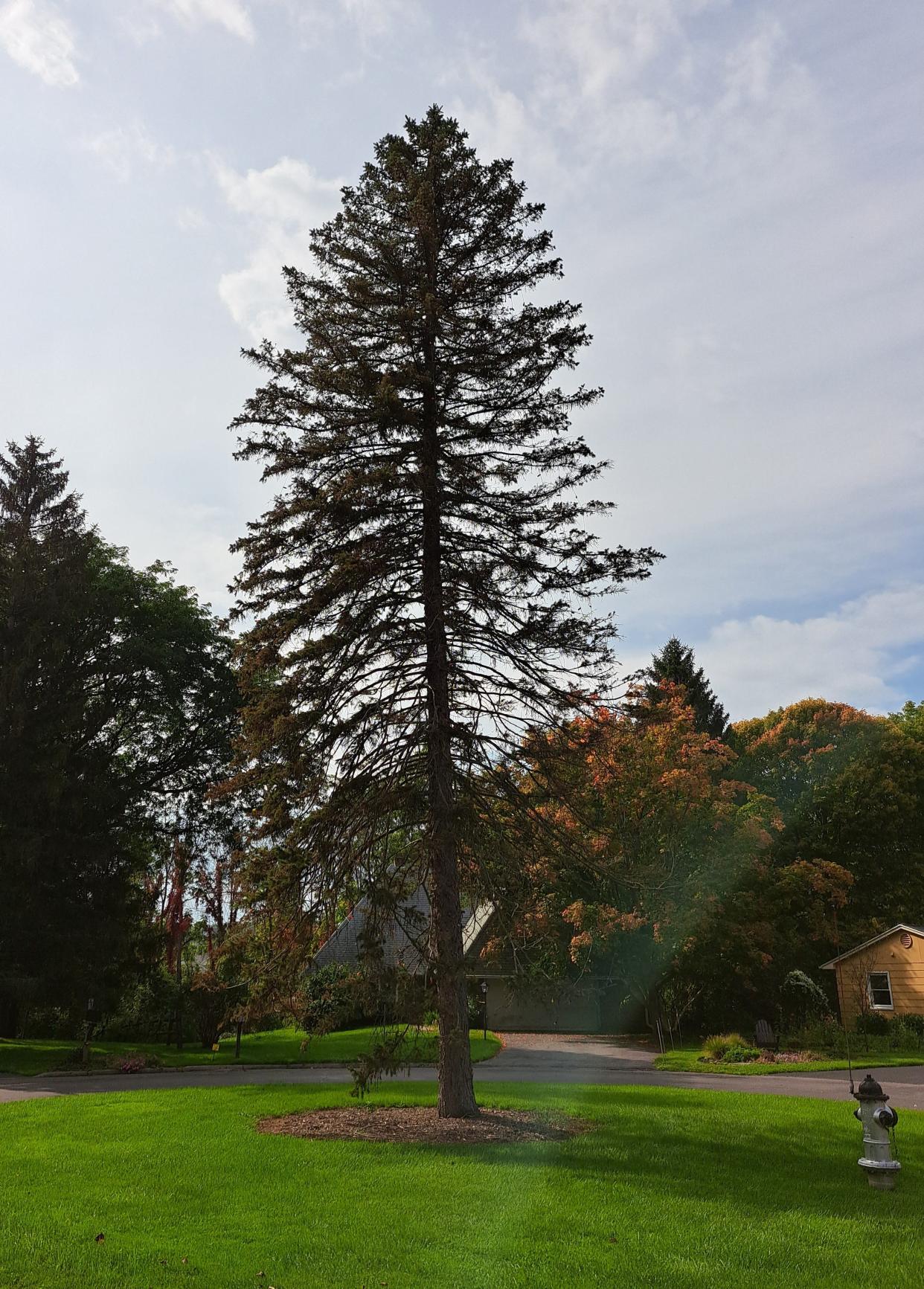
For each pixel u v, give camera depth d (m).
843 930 34.47
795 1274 6.62
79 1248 6.91
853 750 38.91
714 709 45.72
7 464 31.25
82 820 28.91
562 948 29.83
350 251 14.51
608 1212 8.06
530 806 13.41
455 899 12.19
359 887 12.63
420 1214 7.85
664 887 26.61
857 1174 9.77
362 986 11.54
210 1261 6.66
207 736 34.62
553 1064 23.98
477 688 13.30
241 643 13.51
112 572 33.91
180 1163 9.72
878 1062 22.72
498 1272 6.54
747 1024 32.03
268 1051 27.20
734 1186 9.09
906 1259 6.99
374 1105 13.73
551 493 14.23
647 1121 12.44
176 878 34.91
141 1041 32.34
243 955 13.27
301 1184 8.79
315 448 13.62
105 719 31.67
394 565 13.41
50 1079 21.56
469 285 14.51
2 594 29.28
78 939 26.45
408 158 15.20
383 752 12.98
